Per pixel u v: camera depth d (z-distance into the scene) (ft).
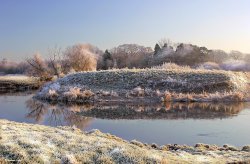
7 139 46.57
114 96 147.54
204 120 98.53
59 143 48.47
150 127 88.43
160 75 171.22
